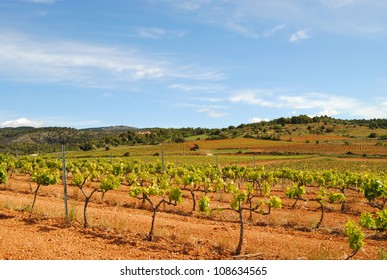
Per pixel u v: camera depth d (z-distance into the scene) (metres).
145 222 12.05
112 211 14.02
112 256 8.55
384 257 8.94
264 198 19.55
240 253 9.21
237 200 9.35
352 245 8.07
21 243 9.04
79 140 119.81
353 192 23.98
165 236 10.49
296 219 13.50
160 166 26.78
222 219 13.61
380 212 9.15
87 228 11.11
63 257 8.22
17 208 13.27
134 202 16.33
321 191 13.76
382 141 116.06
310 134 141.75
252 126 179.12
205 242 10.10
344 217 15.12
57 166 27.89
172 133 154.00
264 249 9.59
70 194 17.91
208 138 129.38
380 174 30.05
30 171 23.91
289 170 25.48
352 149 94.25
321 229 12.52
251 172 22.97
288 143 109.62
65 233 10.39
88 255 8.51
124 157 72.06
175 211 14.94
